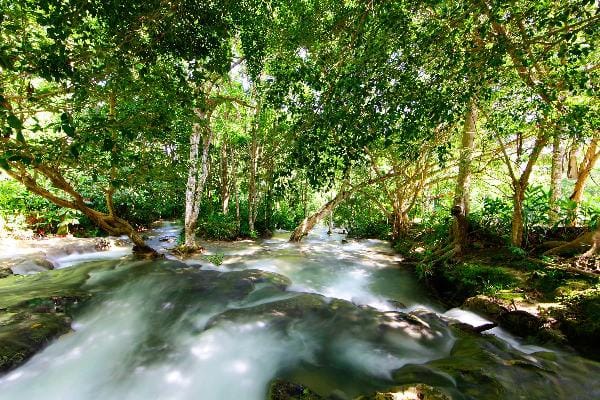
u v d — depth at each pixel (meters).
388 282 9.19
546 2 4.24
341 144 3.77
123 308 6.11
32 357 4.38
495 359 4.36
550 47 4.05
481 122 10.71
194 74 4.79
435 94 3.76
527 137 8.96
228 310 5.98
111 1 3.52
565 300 5.61
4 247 10.41
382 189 16.09
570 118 5.39
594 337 4.75
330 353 4.74
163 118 4.77
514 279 6.84
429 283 8.92
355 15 4.06
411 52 3.88
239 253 11.98
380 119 3.59
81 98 3.71
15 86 4.68
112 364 4.55
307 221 15.12
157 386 4.17
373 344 4.92
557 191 10.06
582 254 6.93
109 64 3.84
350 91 3.61
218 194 22.48
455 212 9.28
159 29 4.17
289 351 4.79
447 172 15.12
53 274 7.89
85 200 14.17
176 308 6.12
